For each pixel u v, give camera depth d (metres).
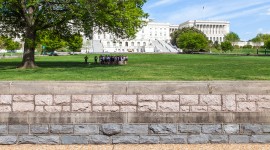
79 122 11.38
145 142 11.44
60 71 34.34
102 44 197.00
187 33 164.75
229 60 64.06
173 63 54.94
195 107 11.47
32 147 10.95
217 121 11.44
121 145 11.26
